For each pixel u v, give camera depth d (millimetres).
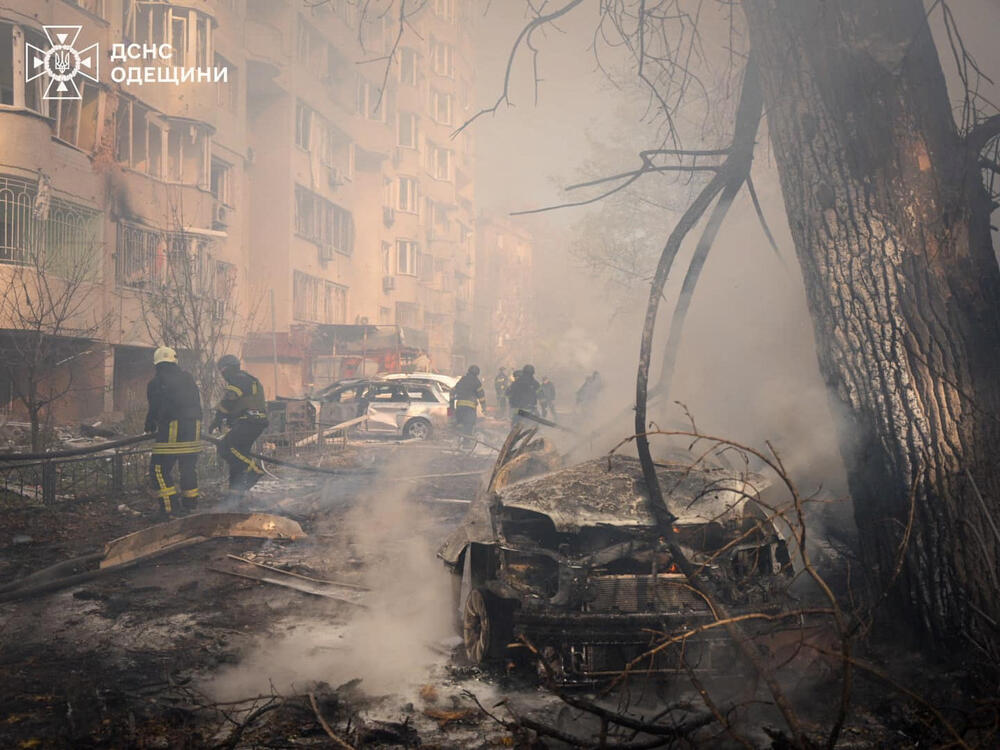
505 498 4961
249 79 33281
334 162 41781
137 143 25078
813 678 4465
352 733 3912
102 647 5223
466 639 5082
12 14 19375
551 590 4754
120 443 10141
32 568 7309
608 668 4449
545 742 3834
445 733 3977
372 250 46594
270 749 3787
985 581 4508
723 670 4371
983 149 5238
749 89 5707
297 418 18016
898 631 4789
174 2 25953
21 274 16484
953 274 4863
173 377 9781
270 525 8508
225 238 27844
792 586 5793
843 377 4996
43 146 20000
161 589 6613
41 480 11352
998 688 3912
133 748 3791
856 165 4957
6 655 5051
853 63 4953
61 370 20109
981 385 4770
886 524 4840
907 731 3865
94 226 22094
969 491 4613
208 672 4805
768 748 3713
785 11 5148
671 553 4566
